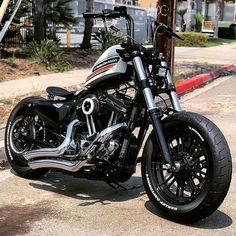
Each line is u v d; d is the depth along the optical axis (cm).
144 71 452
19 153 554
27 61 1350
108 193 512
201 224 439
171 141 447
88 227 432
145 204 481
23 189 525
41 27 1507
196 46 2831
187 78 1342
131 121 460
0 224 438
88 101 478
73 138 488
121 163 459
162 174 455
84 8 2064
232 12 5900
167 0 1076
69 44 1888
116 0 2914
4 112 838
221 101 1088
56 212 464
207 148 413
